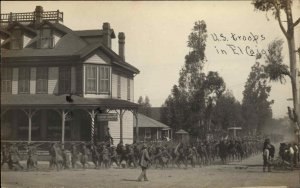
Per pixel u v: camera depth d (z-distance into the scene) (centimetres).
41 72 2784
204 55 1988
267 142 1934
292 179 1656
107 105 2539
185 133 2222
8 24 2886
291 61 1923
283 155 1942
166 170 2033
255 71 2016
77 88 2739
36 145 2406
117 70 2833
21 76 2791
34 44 2867
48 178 1781
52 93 2767
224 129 2266
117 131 2669
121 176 1828
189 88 2088
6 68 2789
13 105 2564
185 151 2155
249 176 1767
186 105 2134
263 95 2064
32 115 2556
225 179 1692
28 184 1652
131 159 2162
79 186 1577
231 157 2250
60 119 2655
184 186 1543
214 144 2231
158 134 2417
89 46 2809
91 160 2361
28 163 2083
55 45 2873
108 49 2767
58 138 2633
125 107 2548
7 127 2622
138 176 1823
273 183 1584
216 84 2047
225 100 2125
